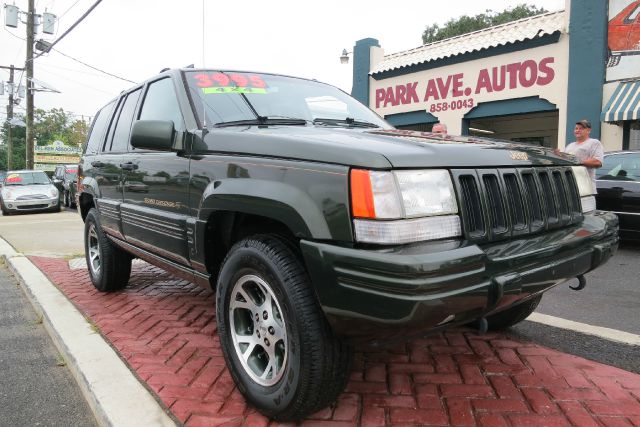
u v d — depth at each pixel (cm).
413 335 215
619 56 1042
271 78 378
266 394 241
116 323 389
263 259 235
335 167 213
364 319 200
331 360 221
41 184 1703
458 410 249
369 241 200
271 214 231
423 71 1398
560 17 1170
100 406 256
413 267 187
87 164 501
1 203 1599
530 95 1179
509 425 235
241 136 268
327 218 210
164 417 245
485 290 204
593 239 269
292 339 224
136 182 370
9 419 269
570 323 378
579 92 1088
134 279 541
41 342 383
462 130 1327
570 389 268
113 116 473
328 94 390
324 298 209
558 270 239
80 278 555
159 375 293
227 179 262
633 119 985
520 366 298
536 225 250
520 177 247
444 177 216
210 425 238
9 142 4597
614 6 1041
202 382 284
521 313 332
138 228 367
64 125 6594
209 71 359
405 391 270
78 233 1023
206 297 464
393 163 204
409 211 203
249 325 270
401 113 1474
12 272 636
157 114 366
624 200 702
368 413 248
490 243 228
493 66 1243
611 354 319
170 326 381
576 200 289
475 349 326
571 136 1113
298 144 235
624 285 516
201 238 281
